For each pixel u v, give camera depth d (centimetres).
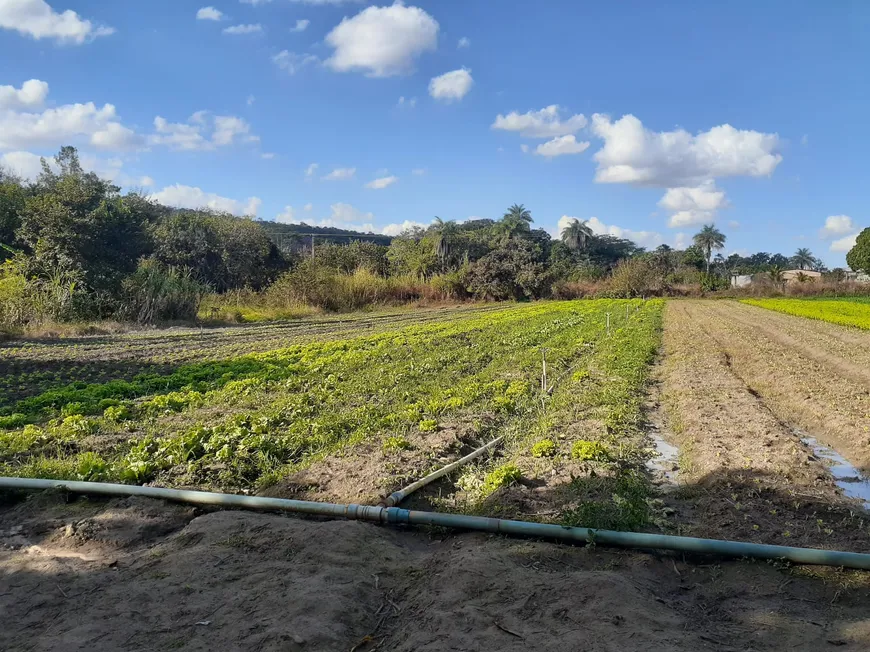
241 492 913
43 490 872
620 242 15600
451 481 959
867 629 502
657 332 3044
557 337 2734
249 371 1912
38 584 615
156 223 5538
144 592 581
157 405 1409
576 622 513
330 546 674
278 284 5100
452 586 581
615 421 1218
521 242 8512
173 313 3800
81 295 3331
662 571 634
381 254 7588
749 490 847
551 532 694
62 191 4484
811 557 615
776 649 484
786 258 17262
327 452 1070
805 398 1463
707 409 1330
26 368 2017
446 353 2198
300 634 505
